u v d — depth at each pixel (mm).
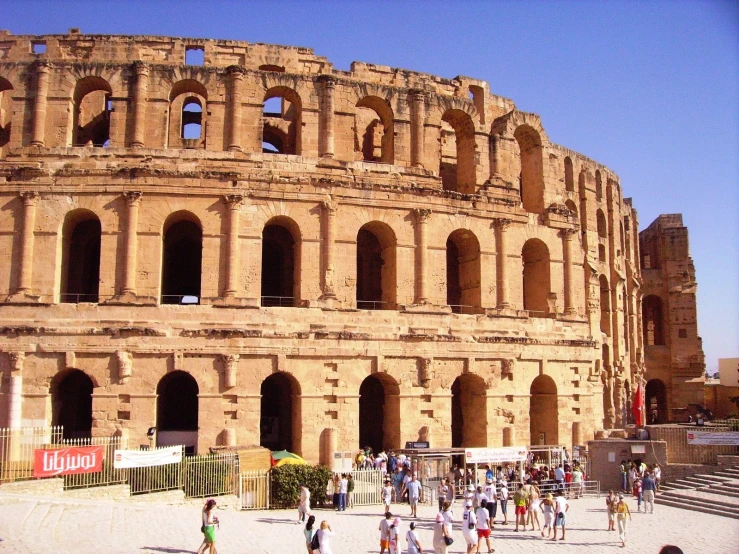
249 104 57875
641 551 36531
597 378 74938
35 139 54938
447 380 58250
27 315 51969
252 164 56406
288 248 64688
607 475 58594
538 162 68625
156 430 52031
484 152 64938
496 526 43500
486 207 62906
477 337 59688
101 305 52375
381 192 58812
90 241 62469
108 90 58969
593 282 77188
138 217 54094
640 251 109438
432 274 59781
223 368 52656
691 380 98938
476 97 71438
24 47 58594
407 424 56531
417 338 57375
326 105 59312
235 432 52188
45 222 53562
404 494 48781
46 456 40281
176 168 55156
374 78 65125
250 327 53531
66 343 51531
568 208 70875
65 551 30562
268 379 64188
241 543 34844
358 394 55406
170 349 52188
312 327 54844
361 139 70812
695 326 100062
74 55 59125
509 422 60312
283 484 45719
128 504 40188
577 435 64188
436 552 32531
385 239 60625
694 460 57625
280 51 62750
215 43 61312
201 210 54875
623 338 85812
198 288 67000
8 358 51031
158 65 57188
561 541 38906
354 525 40469
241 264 54719
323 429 54156
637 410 79125
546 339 63125
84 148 54812
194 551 32312
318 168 57875
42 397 50938
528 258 68750
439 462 50906
